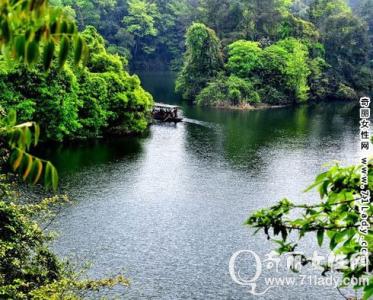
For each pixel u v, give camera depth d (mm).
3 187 14500
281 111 71000
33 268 13234
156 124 55062
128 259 20766
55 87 40750
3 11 2881
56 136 41969
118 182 31328
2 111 12750
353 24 95938
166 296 18078
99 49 51406
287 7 107188
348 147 45031
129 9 112250
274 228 4328
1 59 38156
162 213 26172
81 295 14945
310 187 4098
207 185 31578
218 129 53312
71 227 23594
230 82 74500
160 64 117062
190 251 21734
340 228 4184
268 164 37781
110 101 47031
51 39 2906
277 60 79625
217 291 18531
